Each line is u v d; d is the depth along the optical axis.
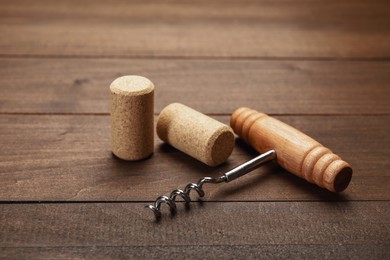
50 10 0.68
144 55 0.60
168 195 0.42
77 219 0.40
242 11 0.70
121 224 0.40
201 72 0.58
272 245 0.39
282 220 0.41
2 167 0.44
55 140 0.47
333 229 0.40
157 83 0.55
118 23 0.66
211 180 0.42
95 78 0.56
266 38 0.64
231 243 0.39
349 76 0.58
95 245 0.38
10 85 0.54
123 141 0.45
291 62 0.60
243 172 0.43
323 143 0.48
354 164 0.46
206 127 0.44
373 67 0.60
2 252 0.38
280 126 0.45
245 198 0.42
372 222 0.41
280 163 0.44
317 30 0.67
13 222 0.40
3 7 0.68
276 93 0.55
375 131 0.50
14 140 0.47
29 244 0.38
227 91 0.55
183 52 0.61
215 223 0.40
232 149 0.45
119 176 0.44
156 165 0.45
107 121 0.50
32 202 0.41
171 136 0.45
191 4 0.72
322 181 0.42
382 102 0.54
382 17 0.71
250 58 0.60
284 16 0.70
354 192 0.43
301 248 0.39
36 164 0.45
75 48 0.60
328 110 0.53
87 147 0.47
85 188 0.43
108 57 0.59
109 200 0.42
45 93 0.53
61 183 0.43
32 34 0.63
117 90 0.43
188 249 0.39
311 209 0.42
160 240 0.39
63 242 0.39
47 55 0.59
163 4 0.71
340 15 0.71
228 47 0.62
